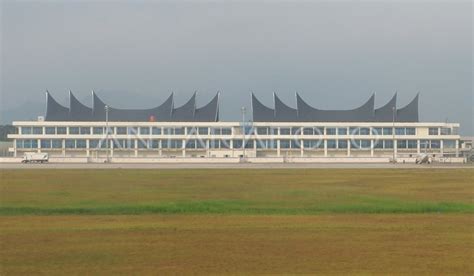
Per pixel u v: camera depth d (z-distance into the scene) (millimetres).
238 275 23375
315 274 23578
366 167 112312
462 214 41031
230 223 36469
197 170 97625
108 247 28609
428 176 82312
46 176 80062
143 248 28531
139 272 23859
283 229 34094
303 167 111188
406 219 38406
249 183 68375
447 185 66062
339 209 42969
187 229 34062
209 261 25688
